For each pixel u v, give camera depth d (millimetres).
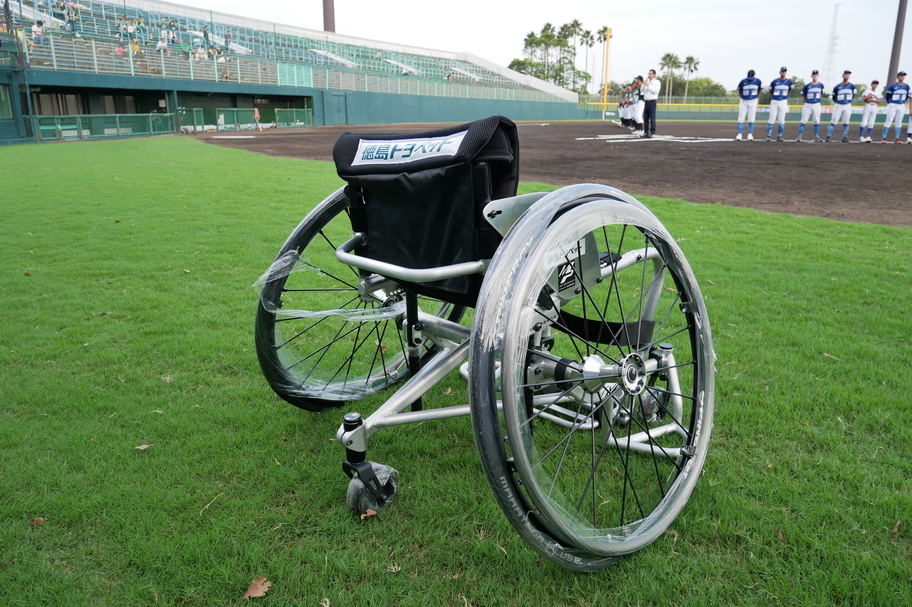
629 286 3889
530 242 1378
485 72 55781
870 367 2652
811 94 17438
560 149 14555
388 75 44062
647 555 1605
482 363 1317
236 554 1621
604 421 1971
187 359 2861
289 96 36375
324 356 2777
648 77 19188
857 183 8594
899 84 16531
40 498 1848
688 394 2441
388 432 2221
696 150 14117
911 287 3785
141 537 1676
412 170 1607
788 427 2184
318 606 1450
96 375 2709
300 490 1886
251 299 3746
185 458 2057
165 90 28047
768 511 1747
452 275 1510
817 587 1466
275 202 7324
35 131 20953
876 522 1681
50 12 27438
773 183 8602
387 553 1618
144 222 6094
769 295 3660
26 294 3834
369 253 1844
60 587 1505
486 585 1497
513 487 1382
